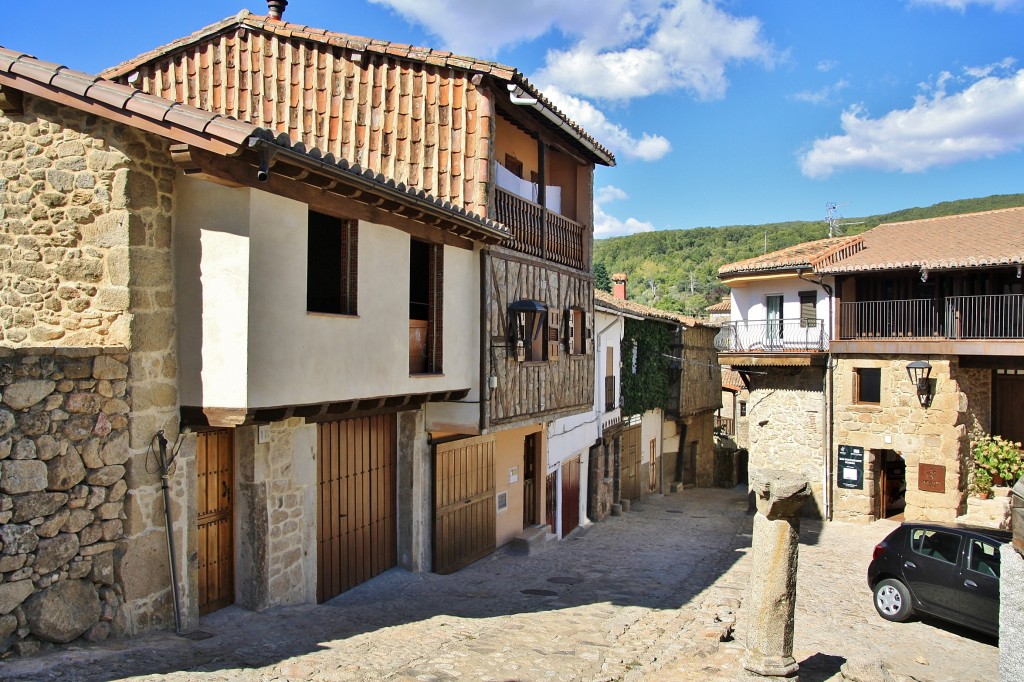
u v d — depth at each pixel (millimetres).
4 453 5742
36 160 7055
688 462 29891
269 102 11938
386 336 9070
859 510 20078
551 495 16875
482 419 10992
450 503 12070
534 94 11125
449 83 11180
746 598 11336
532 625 8820
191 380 7129
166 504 7031
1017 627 4691
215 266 7047
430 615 9109
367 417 10578
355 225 8547
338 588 9836
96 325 6828
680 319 27000
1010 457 18266
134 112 6547
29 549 5910
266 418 7344
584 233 14789
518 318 11820
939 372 18688
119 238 6773
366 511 10539
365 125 11516
